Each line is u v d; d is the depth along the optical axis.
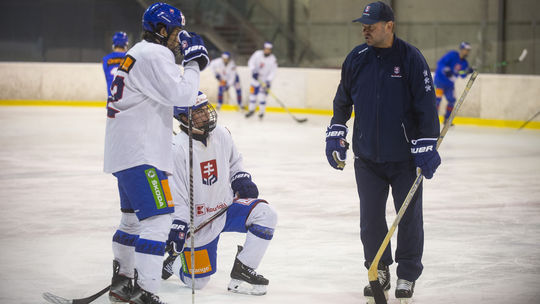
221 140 7.43
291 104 32.97
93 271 8.44
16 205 12.61
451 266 8.70
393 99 6.79
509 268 8.62
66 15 44.66
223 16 42.34
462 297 7.43
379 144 6.87
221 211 7.44
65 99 35.53
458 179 15.60
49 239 10.09
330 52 41.12
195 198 7.29
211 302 7.23
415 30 38.62
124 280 7.09
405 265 7.02
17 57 45.41
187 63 6.76
